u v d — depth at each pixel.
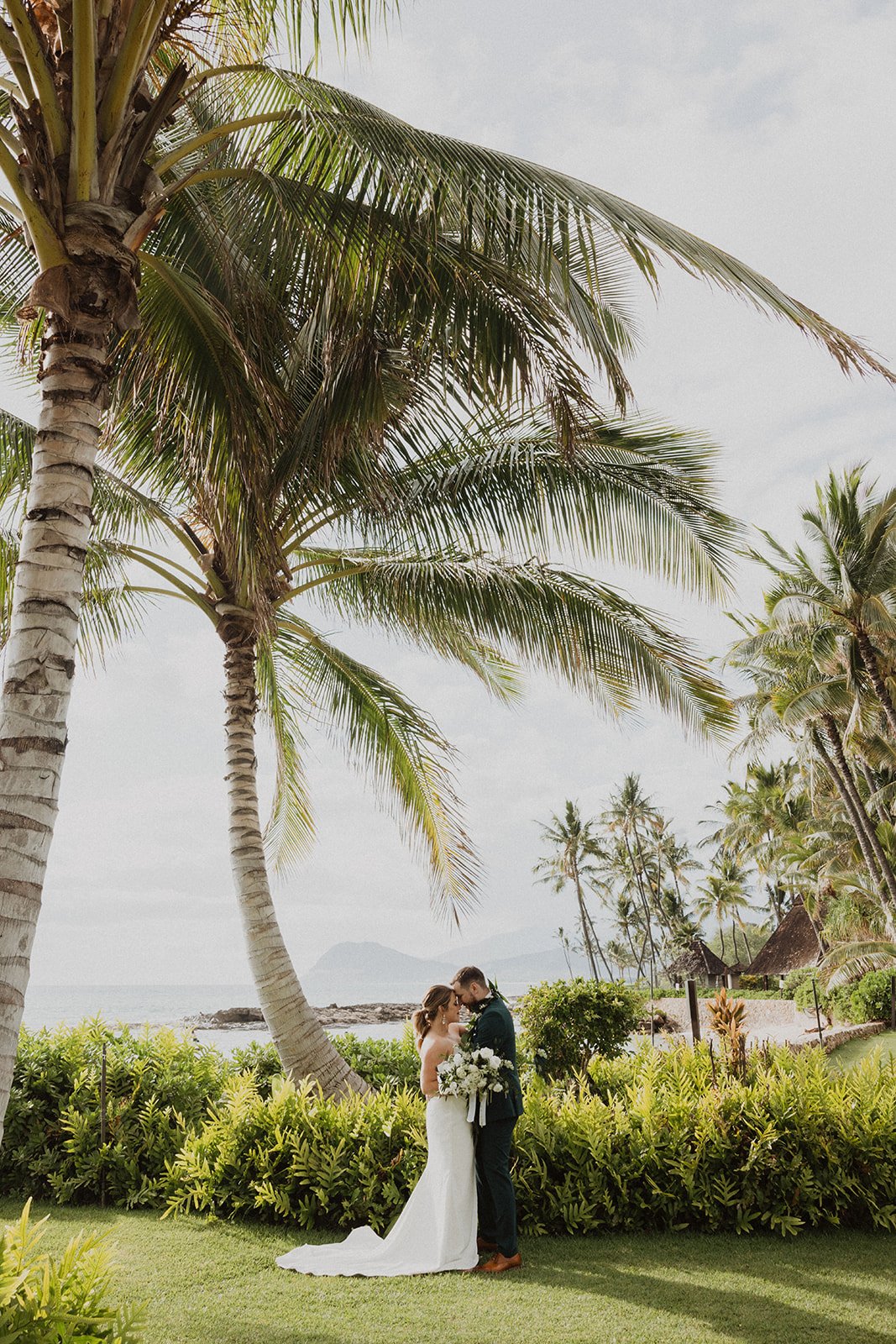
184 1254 5.72
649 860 77.31
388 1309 4.71
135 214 4.48
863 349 4.32
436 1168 5.68
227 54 6.32
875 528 25.44
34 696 3.70
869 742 27.30
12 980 3.40
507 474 8.76
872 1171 6.23
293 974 8.41
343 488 8.45
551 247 4.68
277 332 6.61
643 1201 6.13
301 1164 6.42
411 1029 9.85
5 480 7.75
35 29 4.38
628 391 5.16
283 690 12.29
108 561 8.99
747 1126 6.32
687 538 8.81
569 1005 9.84
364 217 5.04
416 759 10.92
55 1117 7.69
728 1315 4.55
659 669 8.97
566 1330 4.38
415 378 5.77
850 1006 25.11
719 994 7.52
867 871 35.34
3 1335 2.38
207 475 5.64
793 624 26.98
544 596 8.80
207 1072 8.30
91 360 4.15
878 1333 4.30
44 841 3.61
